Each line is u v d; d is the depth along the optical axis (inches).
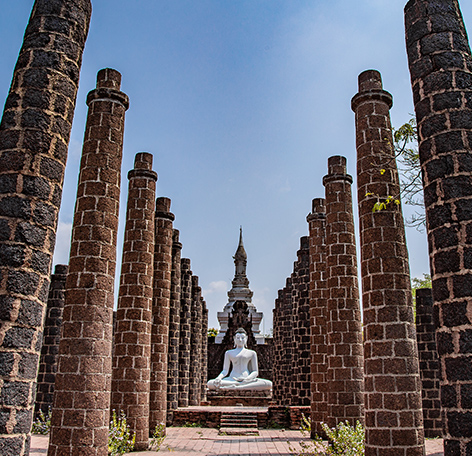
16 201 339.6
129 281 775.7
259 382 1384.1
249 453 720.3
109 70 648.4
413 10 443.8
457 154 386.6
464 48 422.9
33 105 366.3
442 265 370.3
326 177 831.1
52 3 400.2
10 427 301.4
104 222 589.3
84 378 529.7
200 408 1168.2
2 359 308.3
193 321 1419.8
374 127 615.5
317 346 869.8
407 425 500.1
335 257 787.4
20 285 324.8
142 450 719.1
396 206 577.0
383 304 538.0
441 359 358.0
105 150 613.9
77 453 508.4
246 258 2381.9
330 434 641.6
